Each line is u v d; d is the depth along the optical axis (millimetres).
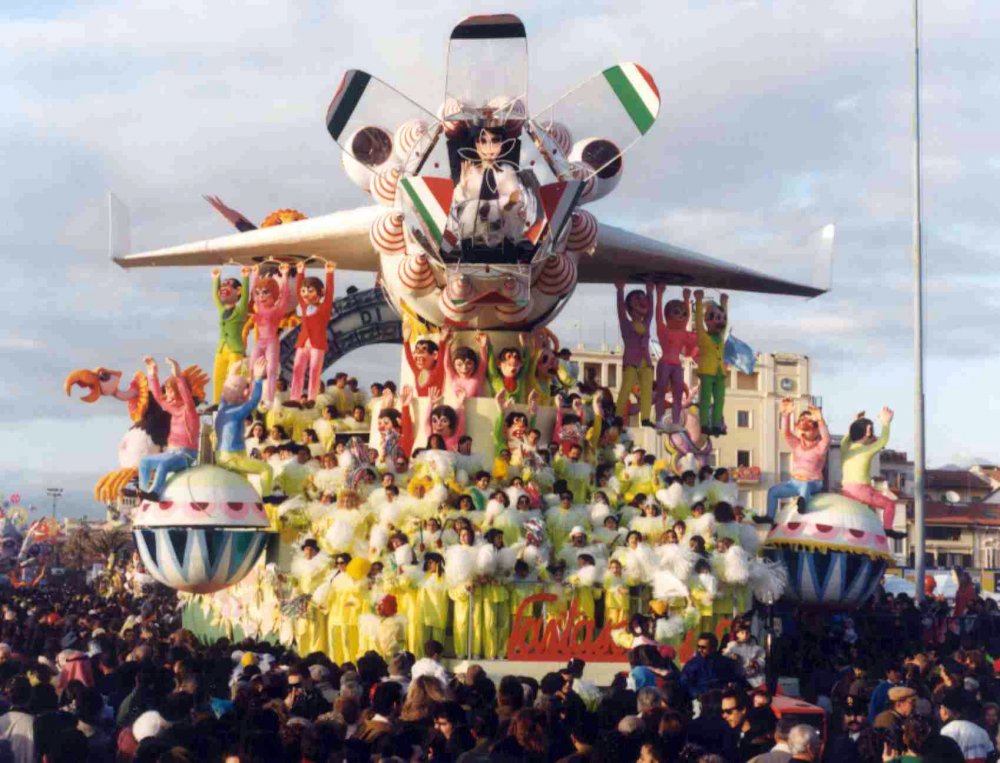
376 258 28062
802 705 15703
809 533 23844
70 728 9688
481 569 21656
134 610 31156
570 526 23203
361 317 33531
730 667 17141
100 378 28031
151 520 22281
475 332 25750
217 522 21984
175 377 25469
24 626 22312
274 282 27422
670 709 11383
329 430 26547
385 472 23422
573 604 22281
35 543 62000
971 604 28062
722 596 22812
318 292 27531
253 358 27234
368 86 24172
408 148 24578
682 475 24531
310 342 27438
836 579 23734
